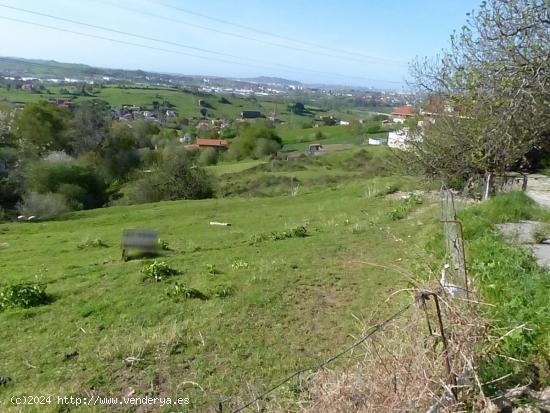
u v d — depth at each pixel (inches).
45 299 473.4
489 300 304.2
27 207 1547.7
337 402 189.2
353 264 560.4
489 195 828.6
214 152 3132.4
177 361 343.9
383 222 788.6
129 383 318.3
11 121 2381.9
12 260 740.7
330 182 1984.5
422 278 371.6
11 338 386.0
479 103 363.3
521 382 216.7
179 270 561.3
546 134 528.4
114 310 437.1
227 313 423.8
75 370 333.7
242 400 290.7
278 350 357.7
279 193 1854.1
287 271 540.7
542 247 464.4
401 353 201.3
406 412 177.6
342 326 394.3
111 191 2190.0
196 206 1244.5
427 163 968.3
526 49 336.2
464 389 193.8
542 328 250.8
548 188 882.1
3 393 307.9
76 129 2603.3
